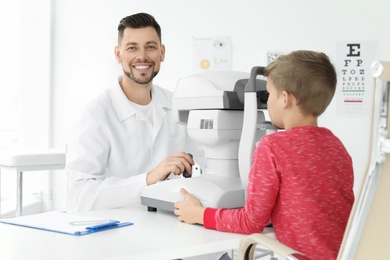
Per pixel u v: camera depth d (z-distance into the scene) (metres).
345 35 3.77
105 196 1.66
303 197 1.21
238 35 3.97
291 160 1.22
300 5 3.84
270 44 3.91
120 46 2.01
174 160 1.58
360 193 0.81
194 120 1.48
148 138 2.07
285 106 1.29
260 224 1.24
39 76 4.26
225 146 1.45
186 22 4.04
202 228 1.32
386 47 3.72
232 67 3.99
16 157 2.78
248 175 1.37
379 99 0.75
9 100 4.29
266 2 3.90
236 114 1.45
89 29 4.23
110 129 1.95
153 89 2.16
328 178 1.24
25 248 1.10
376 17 3.72
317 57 1.29
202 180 1.44
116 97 2.02
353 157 3.79
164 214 1.50
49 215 1.44
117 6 4.17
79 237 1.21
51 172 4.33
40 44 4.25
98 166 1.88
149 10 4.11
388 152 0.76
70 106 4.29
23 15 4.25
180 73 4.07
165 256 1.10
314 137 1.26
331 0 3.78
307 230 1.20
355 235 0.82
